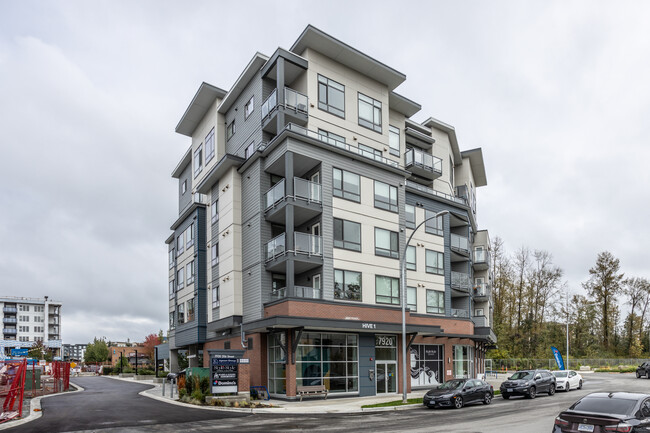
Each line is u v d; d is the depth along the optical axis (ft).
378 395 91.20
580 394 94.89
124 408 71.46
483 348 144.36
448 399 71.20
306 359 83.20
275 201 88.99
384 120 107.34
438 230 118.62
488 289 146.72
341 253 90.53
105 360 319.06
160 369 189.16
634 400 35.65
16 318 365.40
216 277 105.70
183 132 131.75
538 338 230.89
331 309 84.94
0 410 65.41
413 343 104.53
